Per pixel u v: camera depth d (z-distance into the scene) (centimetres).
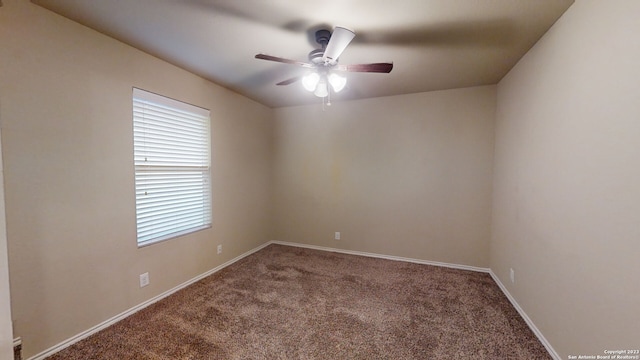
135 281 239
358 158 394
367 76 299
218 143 333
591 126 154
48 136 183
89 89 204
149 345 196
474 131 334
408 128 364
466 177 339
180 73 279
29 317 175
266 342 200
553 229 190
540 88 212
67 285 193
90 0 172
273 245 441
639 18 124
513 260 257
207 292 276
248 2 175
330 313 238
